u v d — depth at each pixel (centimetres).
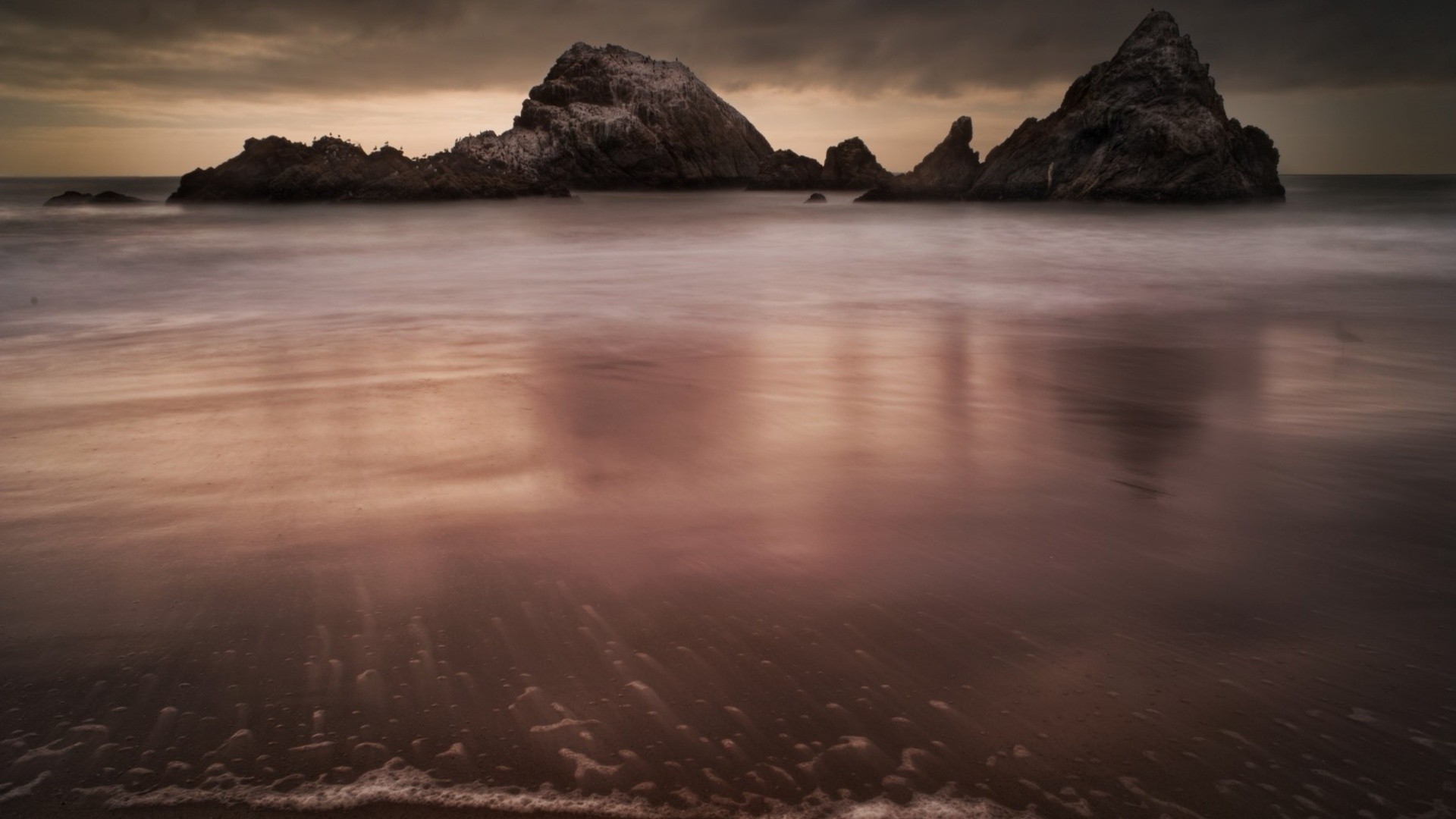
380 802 284
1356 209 5675
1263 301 1620
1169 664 362
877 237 3669
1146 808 281
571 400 836
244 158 8725
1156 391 887
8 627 393
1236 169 6234
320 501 553
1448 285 1830
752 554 472
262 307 1614
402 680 349
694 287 1956
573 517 525
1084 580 441
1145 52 6612
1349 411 796
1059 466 632
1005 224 4572
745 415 780
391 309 1573
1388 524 519
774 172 13075
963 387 905
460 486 582
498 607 409
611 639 380
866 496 566
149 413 785
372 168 8581
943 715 327
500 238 3853
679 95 16525
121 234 4050
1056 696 340
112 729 321
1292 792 288
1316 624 397
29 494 570
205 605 412
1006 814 278
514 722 323
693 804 282
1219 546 486
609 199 10594
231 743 313
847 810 279
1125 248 2905
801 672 355
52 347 1174
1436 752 307
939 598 420
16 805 283
